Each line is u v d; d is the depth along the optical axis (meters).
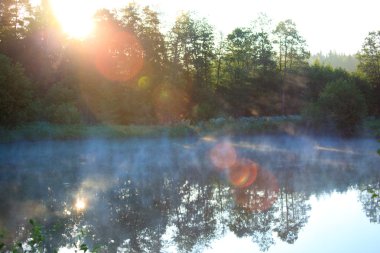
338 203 18.16
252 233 14.06
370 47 66.81
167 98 50.06
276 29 61.12
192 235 13.88
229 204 18.56
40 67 44.03
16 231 13.54
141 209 17.42
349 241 12.56
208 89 57.34
